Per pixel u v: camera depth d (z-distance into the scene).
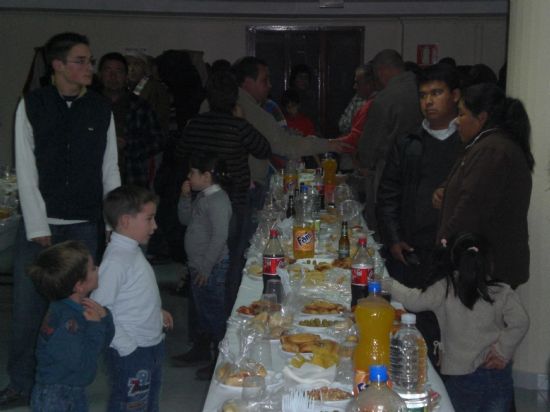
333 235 4.21
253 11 9.04
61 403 2.56
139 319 2.79
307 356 2.35
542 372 4.12
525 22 3.98
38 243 3.53
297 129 7.77
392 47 9.50
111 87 5.91
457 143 3.78
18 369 3.84
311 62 9.62
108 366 2.85
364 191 6.23
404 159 3.90
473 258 2.66
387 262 4.45
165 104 7.08
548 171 3.81
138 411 2.83
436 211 3.81
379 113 5.05
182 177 5.11
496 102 3.12
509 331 2.67
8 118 9.10
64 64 3.47
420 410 1.92
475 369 2.70
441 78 3.70
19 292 3.70
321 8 9.05
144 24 9.30
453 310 2.70
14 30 9.02
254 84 5.21
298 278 3.15
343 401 2.02
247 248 4.38
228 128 4.35
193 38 9.42
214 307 4.13
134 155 6.00
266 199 5.23
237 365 2.25
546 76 3.91
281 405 2.01
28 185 3.48
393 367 2.19
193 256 4.10
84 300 2.62
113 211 2.77
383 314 2.23
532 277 4.07
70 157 3.55
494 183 3.01
